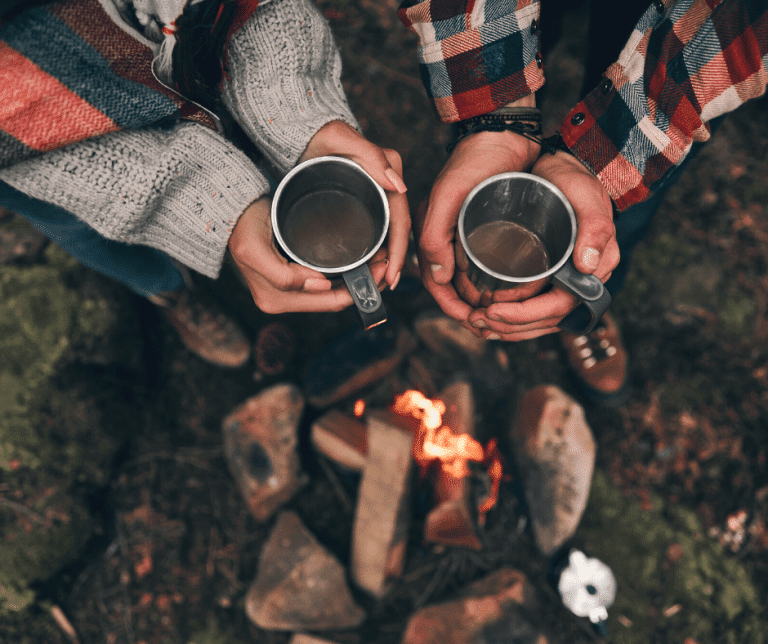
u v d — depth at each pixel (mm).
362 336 1953
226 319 2012
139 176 910
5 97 793
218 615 1794
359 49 2406
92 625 1767
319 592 1716
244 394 2053
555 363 2111
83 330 1809
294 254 897
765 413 2010
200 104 1013
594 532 1863
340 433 1809
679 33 993
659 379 2072
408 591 1818
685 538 1861
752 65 987
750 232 2156
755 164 2234
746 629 1766
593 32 1404
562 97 2334
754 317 2066
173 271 1501
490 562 1851
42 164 873
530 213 985
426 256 1011
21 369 1746
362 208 993
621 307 2109
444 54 1050
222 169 957
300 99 1022
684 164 1276
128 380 1952
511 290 944
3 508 1675
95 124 849
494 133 1071
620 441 2016
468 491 1745
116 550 1847
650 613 1775
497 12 1004
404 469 1703
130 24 916
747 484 1938
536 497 1804
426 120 2344
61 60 818
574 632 1780
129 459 1938
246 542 1885
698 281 2088
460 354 1959
